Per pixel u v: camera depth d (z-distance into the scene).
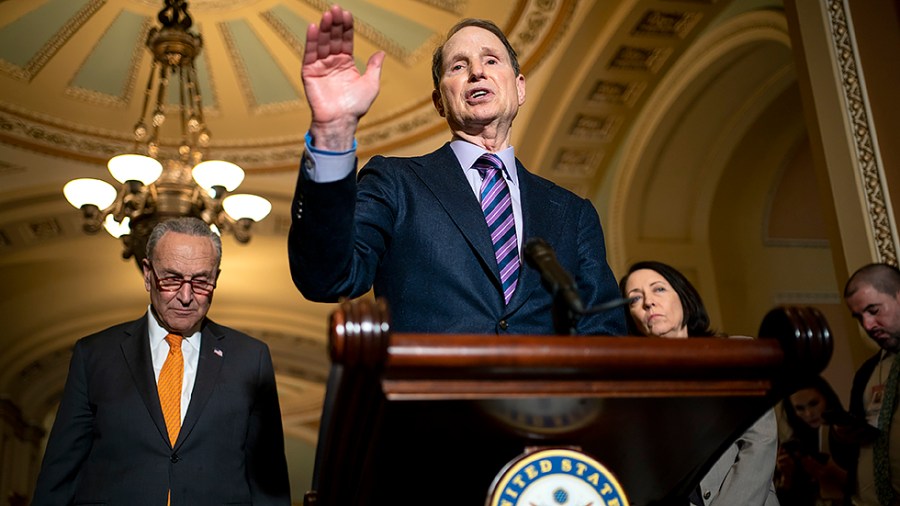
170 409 2.85
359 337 1.06
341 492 1.39
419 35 8.48
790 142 8.48
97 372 2.86
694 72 7.70
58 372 13.47
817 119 5.11
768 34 6.73
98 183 6.75
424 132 9.47
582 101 8.29
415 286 1.70
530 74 8.20
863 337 4.64
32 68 8.88
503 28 7.91
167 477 2.71
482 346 1.14
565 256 1.83
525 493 1.21
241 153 10.05
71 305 12.19
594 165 8.95
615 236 8.61
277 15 8.57
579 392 1.20
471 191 1.83
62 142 9.71
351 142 1.50
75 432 2.78
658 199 8.71
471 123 2.01
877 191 4.68
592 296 1.82
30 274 11.42
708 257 8.61
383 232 1.75
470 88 2.01
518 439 1.27
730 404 1.30
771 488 2.74
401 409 1.14
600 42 7.68
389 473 1.30
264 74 9.25
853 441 3.16
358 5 8.33
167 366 2.93
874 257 4.64
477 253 1.71
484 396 1.15
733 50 7.33
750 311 8.47
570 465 1.24
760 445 2.65
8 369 12.52
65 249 10.98
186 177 7.07
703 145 8.50
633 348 1.20
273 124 9.81
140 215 6.62
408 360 1.11
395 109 9.32
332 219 1.49
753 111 8.21
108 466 2.72
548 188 1.97
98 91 9.30
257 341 3.11
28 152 9.72
